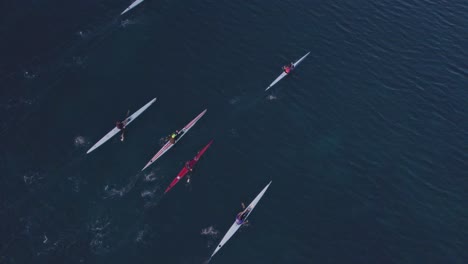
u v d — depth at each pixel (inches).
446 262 2942.9
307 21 4207.7
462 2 4606.3
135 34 3863.2
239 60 3831.2
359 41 4109.3
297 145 3405.5
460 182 3316.9
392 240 3004.4
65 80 3506.4
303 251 2910.9
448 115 3678.6
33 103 3353.8
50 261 2716.5
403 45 4128.9
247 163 3265.3
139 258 2775.6
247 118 3496.6
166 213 2962.6
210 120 3444.9
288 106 3607.3
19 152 3125.0
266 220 3011.8
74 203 2935.5
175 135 3243.1
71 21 3860.7
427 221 3110.2
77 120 3314.5
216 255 2832.2
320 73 3836.1
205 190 3095.5
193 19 4057.6
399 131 3550.7
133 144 3245.6
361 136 3499.0
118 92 3499.0
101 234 2834.6
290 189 3176.7
